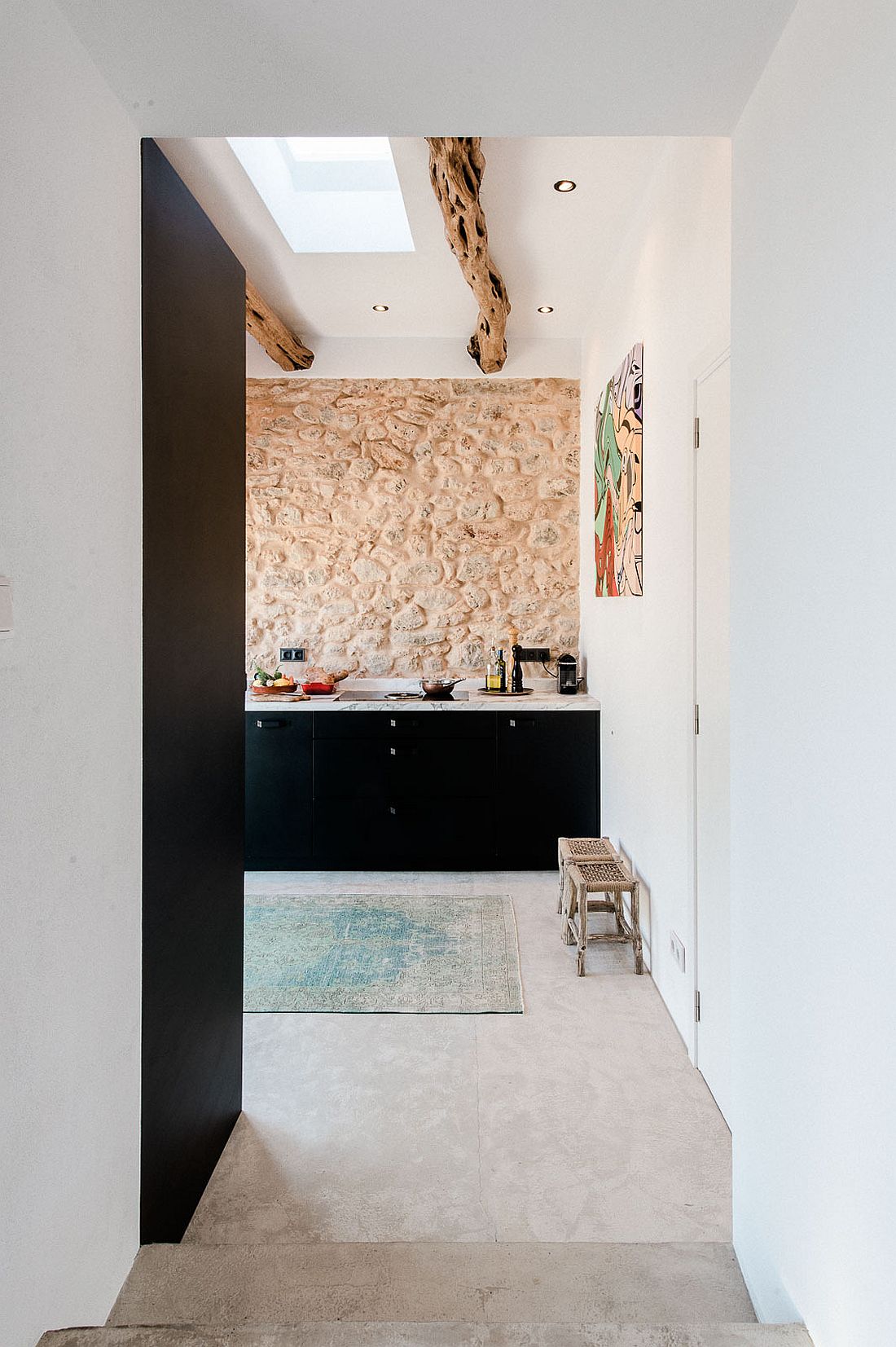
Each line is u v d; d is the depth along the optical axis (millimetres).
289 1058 2521
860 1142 1021
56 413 1189
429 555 4801
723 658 2152
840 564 1087
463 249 3090
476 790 4352
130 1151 1481
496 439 4762
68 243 1226
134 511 1485
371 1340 1128
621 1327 1157
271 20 1227
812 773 1187
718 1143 2100
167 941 1672
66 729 1226
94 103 1316
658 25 1254
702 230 2295
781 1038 1321
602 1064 2471
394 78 1380
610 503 3770
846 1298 1059
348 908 3811
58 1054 1200
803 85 1204
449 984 3004
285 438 4773
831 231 1110
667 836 2793
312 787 4363
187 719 1780
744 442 1506
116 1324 1378
